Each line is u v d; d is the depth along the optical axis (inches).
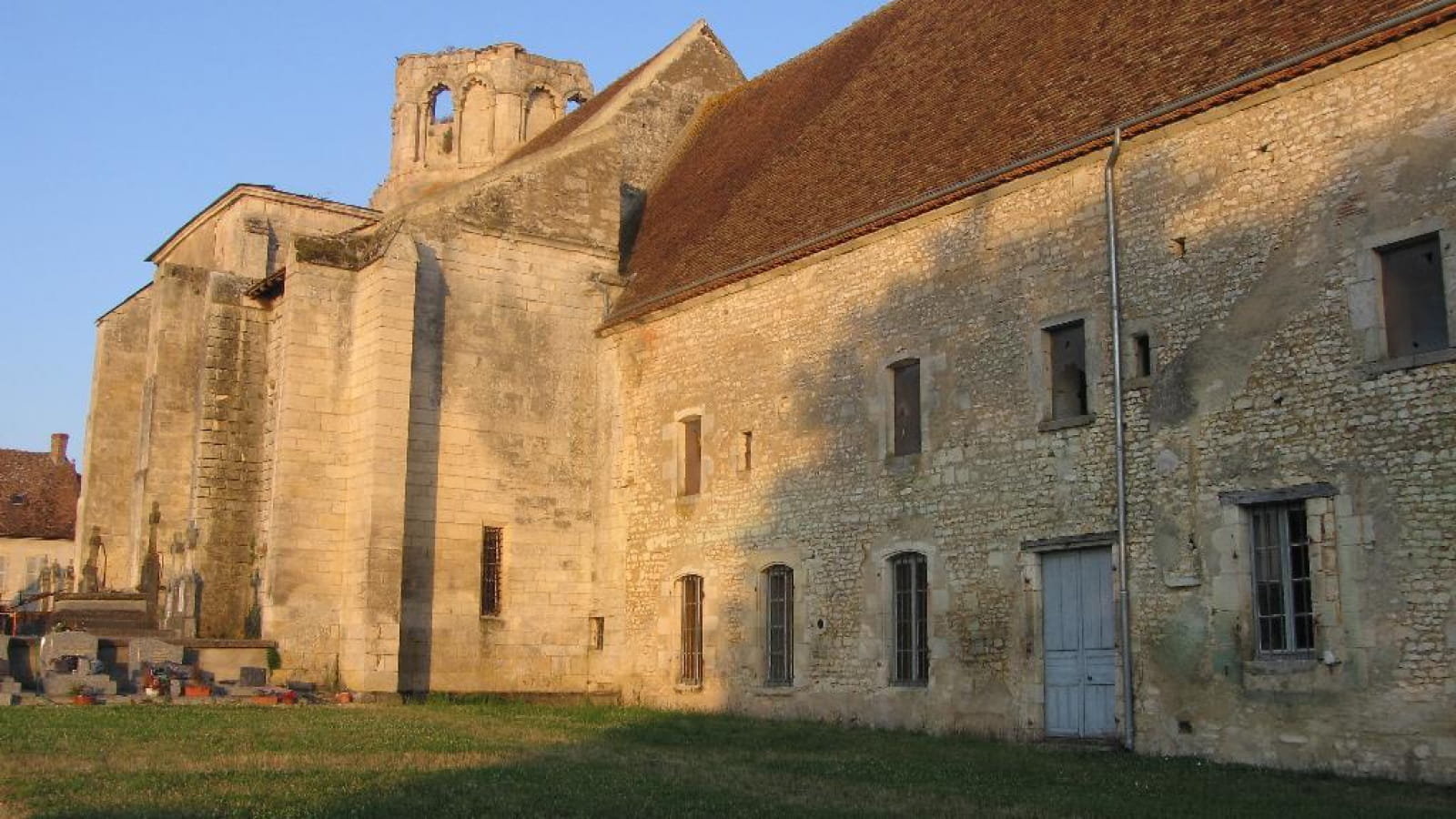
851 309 808.3
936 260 754.2
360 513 925.2
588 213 1056.2
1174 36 680.4
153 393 1125.7
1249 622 574.6
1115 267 649.0
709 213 1008.2
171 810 357.4
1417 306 540.7
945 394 737.6
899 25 994.7
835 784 477.4
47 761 461.1
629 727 714.8
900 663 751.7
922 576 744.3
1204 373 605.6
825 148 927.7
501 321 1000.2
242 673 872.9
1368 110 559.8
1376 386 541.3
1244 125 605.9
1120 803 438.0
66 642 835.4
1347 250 559.2
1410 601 519.8
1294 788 485.4
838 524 797.2
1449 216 526.6
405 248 946.7
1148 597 615.2
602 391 1026.1
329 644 930.7
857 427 793.6
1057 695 659.4
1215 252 609.3
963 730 701.3
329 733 598.5
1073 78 729.6
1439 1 530.3
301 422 945.5
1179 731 594.6
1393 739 517.3
